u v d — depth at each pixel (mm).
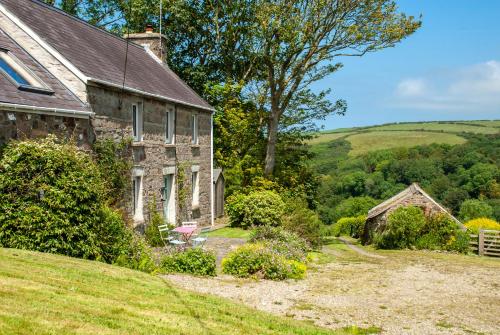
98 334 6215
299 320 10016
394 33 26094
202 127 24500
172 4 32188
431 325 10352
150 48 26594
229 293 11875
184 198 21984
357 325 10070
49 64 14430
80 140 13984
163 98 19000
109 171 15273
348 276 15602
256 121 33156
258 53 29750
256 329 8141
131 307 7953
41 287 7941
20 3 16031
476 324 10617
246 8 32469
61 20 18031
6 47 13742
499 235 24328
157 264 13523
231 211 25859
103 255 12000
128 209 16750
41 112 12109
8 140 11242
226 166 32000
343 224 40844
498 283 15531
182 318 7871
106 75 16000
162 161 19766
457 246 24859
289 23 27625
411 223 25375
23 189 10906
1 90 11422
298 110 34219
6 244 10758
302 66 29328
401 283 14836
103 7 35281
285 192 29359
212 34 34562
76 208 11227
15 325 5938
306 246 20031
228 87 31625
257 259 14469
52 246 10930
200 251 14141
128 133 16906
